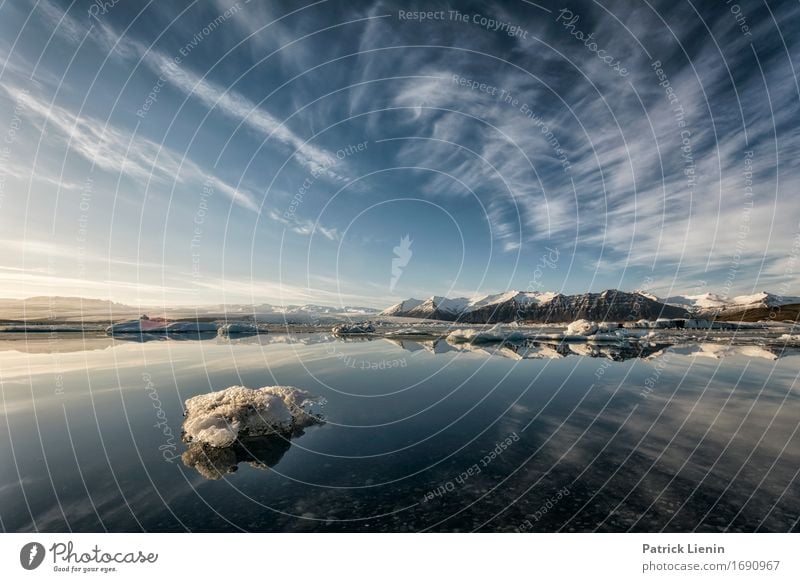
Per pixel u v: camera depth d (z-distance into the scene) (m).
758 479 5.02
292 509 4.42
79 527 4.06
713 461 5.61
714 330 33.12
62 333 31.00
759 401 8.97
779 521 4.13
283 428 7.14
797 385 10.62
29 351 18.17
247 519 4.22
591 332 27.59
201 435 6.39
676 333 29.39
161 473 5.27
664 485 4.93
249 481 5.07
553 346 22.02
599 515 4.30
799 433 6.78
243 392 7.58
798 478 5.04
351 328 34.25
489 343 24.66
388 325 46.88
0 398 9.04
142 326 33.81
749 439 6.50
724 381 11.20
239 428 6.68
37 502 4.52
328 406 8.80
